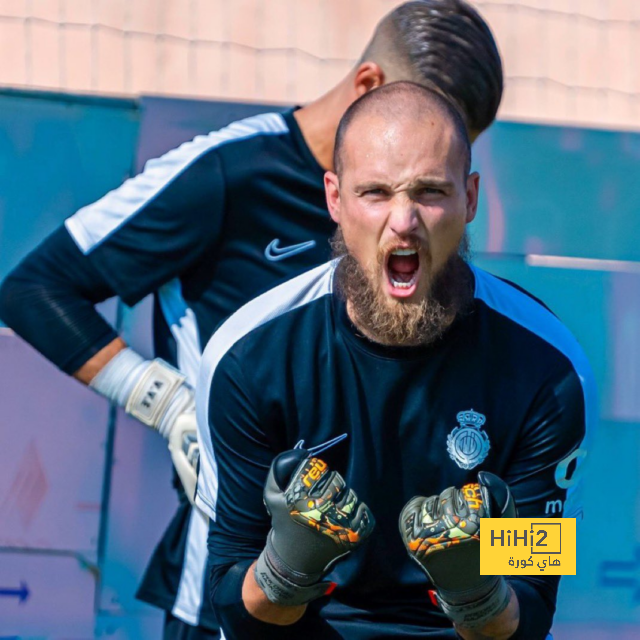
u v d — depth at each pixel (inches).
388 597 323.0
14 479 528.1
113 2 789.2
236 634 319.0
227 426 316.5
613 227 582.9
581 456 325.7
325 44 823.1
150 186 426.3
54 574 528.1
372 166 291.0
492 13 815.7
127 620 530.0
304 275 324.2
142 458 535.2
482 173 576.7
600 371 567.5
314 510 283.3
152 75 780.6
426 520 283.6
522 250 576.1
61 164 550.6
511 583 317.7
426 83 397.4
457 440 310.0
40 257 432.5
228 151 425.1
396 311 296.8
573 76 808.3
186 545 430.0
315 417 309.6
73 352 426.0
